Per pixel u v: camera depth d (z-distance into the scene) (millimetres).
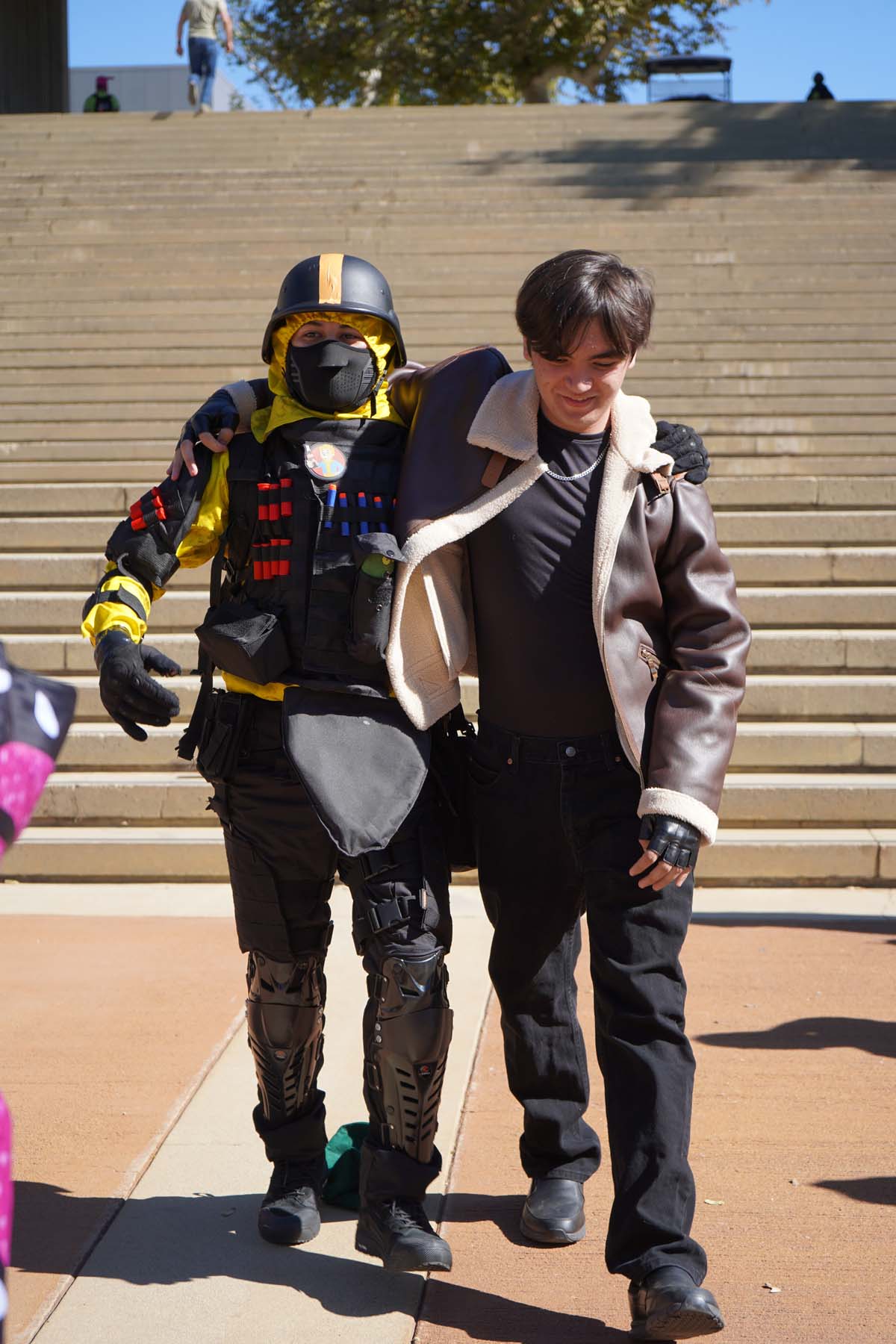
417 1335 2180
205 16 17969
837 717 5711
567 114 14773
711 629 2232
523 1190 2707
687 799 2115
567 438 2268
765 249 11031
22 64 23688
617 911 2201
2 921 4602
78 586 6488
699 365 8906
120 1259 2416
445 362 2432
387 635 2285
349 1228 2566
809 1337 2170
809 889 5027
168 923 4582
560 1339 2170
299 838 2371
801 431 7969
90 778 5496
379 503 2365
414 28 26531
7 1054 3354
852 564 6305
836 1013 3664
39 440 8180
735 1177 2725
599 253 2170
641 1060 2148
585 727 2279
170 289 10352
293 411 2404
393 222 11742
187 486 2348
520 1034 2480
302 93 28141
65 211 12148
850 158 14094
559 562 2240
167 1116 2996
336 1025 3592
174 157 14195
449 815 2494
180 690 5734
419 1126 2291
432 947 2273
